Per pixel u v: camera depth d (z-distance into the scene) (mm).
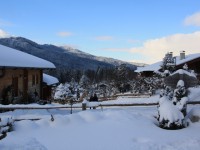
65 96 43594
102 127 12359
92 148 9812
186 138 10758
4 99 20625
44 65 26906
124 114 13875
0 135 9844
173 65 25109
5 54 22125
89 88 52531
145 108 19688
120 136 11070
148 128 12164
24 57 25203
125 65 63781
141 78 43094
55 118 13406
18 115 15258
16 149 7586
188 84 14703
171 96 15773
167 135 11211
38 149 7852
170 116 12258
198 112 13422
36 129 12539
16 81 23797
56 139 10930
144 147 9812
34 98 26188
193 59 39031
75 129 12273
